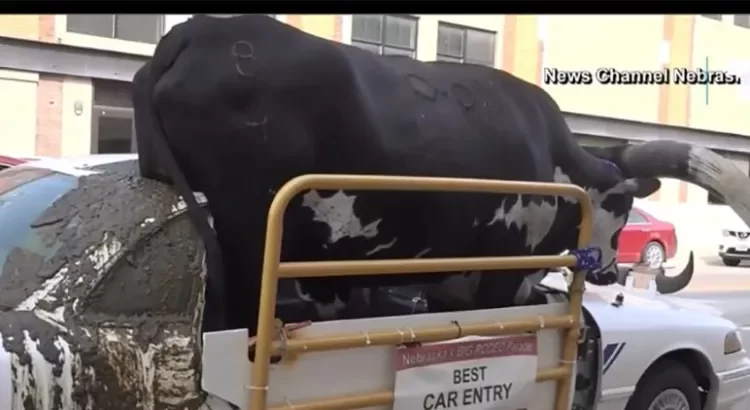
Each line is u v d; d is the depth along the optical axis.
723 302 12.53
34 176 3.33
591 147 4.79
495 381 3.55
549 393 3.82
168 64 3.13
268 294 2.85
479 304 3.93
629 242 17.33
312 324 3.02
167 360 2.83
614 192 4.44
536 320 3.69
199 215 3.06
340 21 19.00
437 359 3.36
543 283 4.54
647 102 25.55
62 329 2.68
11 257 2.91
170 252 2.96
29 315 2.71
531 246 3.94
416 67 3.71
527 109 3.99
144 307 2.86
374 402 3.18
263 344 2.87
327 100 3.09
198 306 2.96
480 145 3.63
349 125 3.15
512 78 4.11
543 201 3.88
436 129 3.48
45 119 15.66
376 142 3.22
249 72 3.03
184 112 3.05
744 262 21.06
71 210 3.01
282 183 3.11
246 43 3.08
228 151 3.05
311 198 3.15
